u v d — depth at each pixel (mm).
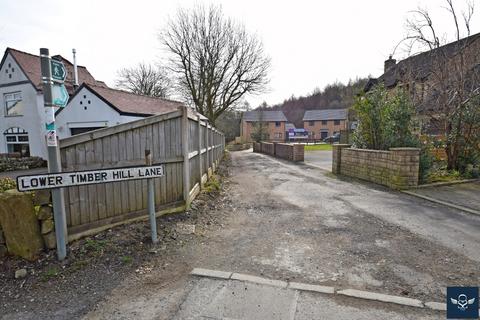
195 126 6555
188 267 3357
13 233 3299
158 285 2984
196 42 24359
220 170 12578
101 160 3979
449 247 3859
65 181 3217
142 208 4594
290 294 2783
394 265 3359
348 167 10258
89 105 13828
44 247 3486
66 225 3617
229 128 54281
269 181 9523
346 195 7113
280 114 63625
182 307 2607
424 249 3803
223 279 3082
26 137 19516
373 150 8742
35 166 17344
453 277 3072
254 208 5973
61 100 3426
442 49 9078
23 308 2631
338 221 5023
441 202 6172
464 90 8828
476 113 8594
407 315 2455
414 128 9047
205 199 6320
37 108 18562
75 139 3672
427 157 8102
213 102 25828
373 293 2773
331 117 66062
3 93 19641
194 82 25328
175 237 4160
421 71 9992
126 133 4266
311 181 9359
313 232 4492
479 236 4262
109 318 2477
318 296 2746
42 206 3441
